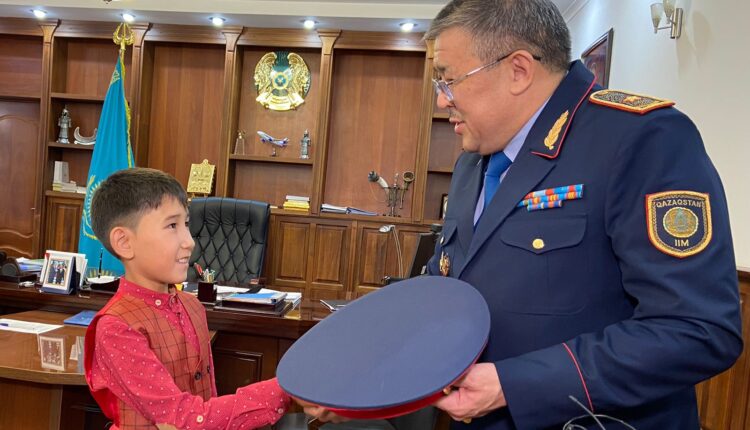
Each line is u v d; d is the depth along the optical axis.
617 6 3.11
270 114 4.89
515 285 0.76
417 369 0.65
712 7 2.05
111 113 3.52
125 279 1.11
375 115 4.80
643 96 0.78
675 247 0.64
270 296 2.15
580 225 0.73
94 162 3.44
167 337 1.08
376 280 4.52
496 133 0.85
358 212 4.62
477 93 0.82
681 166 0.67
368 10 4.22
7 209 5.05
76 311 2.09
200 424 0.94
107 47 4.93
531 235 0.77
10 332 1.68
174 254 1.09
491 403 0.68
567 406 0.66
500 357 0.77
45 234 4.75
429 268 1.05
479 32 0.79
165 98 4.93
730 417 1.55
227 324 2.01
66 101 4.91
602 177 0.73
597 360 0.66
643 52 2.71
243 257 3.17
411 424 1.45
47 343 1.58
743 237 1.78
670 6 2.31
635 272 0.67
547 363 0.67
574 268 0.74
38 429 1.46
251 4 4.31
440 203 4.77
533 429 0.67
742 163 1.81
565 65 0.83
